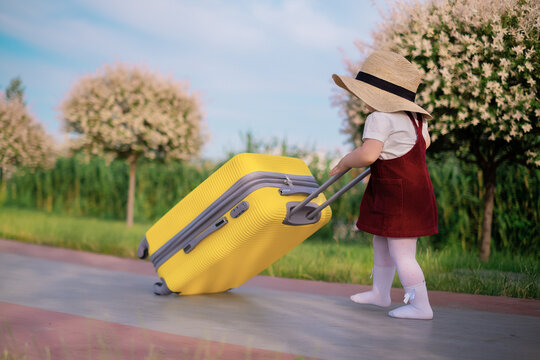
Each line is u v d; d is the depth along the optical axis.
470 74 4.25
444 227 6.54
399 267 2.69
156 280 3.94
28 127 11.27
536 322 2.63
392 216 2.64
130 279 3.93
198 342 2.08
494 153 5.10
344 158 2.72
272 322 2.55
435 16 4.52
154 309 2.79
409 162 2.65
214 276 3.07
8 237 6.55
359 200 8.51
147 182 11.23
